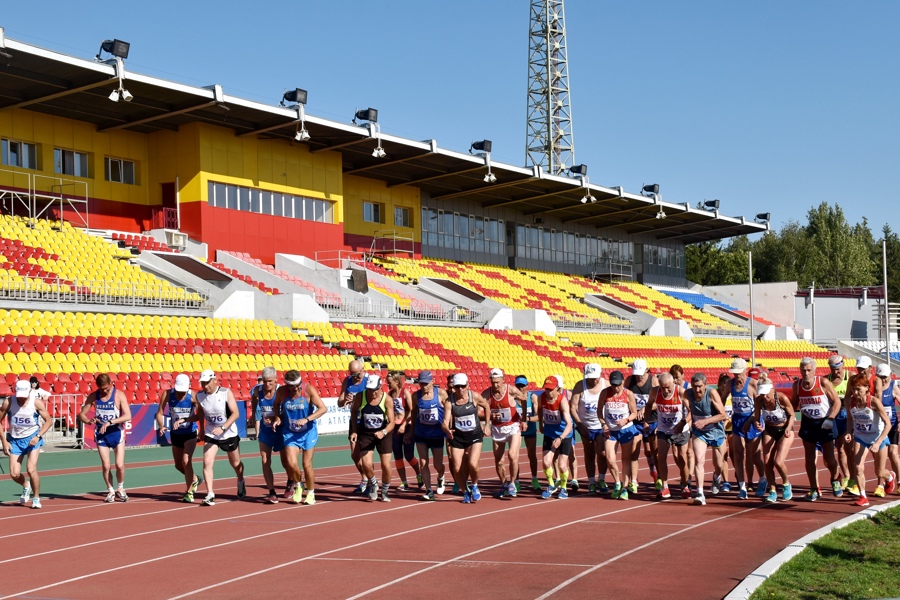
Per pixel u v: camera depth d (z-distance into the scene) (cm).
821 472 1747
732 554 926
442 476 1438
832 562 856
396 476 1780
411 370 3416
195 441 1368
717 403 1285
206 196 3666
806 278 9231
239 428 2559
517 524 1129
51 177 3419
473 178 4766
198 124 3650
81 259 3117
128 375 2517
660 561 893
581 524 1124
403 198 4894
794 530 1070
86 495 1478
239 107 3456
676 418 1330
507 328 4403
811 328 6488
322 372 3050
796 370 5328
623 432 1363
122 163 3712
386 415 1359
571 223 6094
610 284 6094
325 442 2556
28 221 3189
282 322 3312
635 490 1393
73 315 2709
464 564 887
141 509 1298
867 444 1263
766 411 1305
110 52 3011
